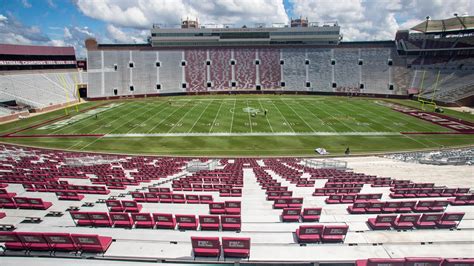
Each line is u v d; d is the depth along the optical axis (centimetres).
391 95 7394
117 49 8606
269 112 5606
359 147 3694
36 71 7350
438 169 2484
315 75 8350
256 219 1174
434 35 8475
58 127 4650
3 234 845
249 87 8244
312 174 2256
